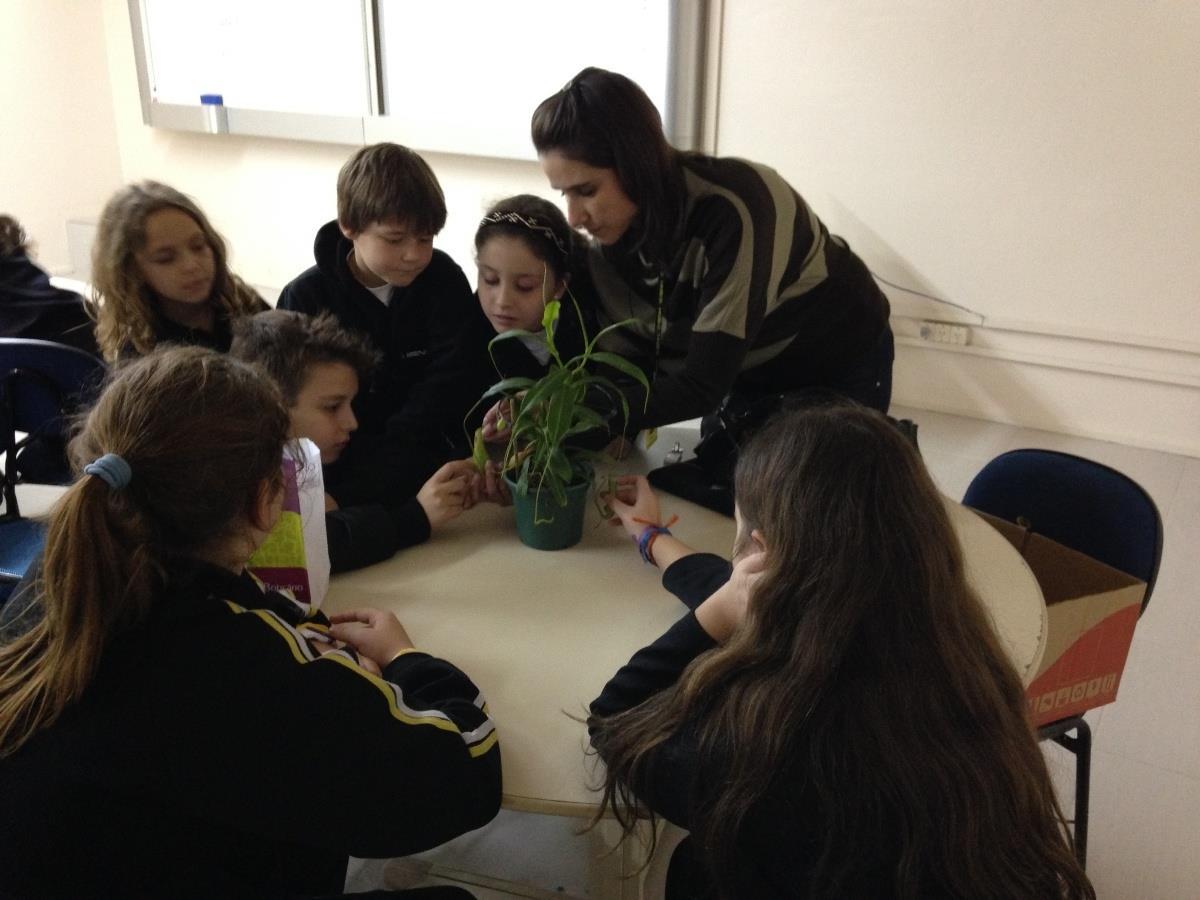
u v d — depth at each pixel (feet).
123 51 17.60
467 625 3.99
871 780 2.65
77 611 2.53
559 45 13.41
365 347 5.40
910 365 12.62
